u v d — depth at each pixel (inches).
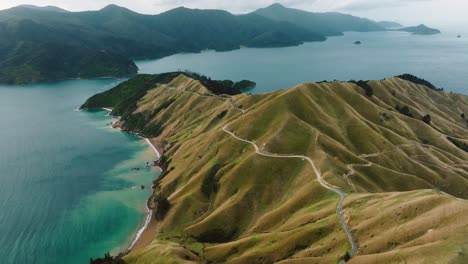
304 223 4453.7
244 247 4532.5
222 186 6131.9
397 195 4055.1
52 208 6501.0
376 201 4124.0
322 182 5310.0
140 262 4566.9
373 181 6097.4
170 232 5580.7
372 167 6343.5
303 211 4832.7
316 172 5693.9
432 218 3179.1
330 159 6082.7
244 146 6943.9
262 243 4414.4
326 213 4375.0
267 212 5433.1
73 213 6348.4
